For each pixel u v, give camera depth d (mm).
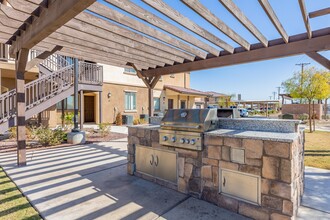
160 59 5449
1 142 7340
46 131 7348
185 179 3145
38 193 3197
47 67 9570
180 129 3135
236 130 2949
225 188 2697
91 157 5461
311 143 7402
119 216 2539
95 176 3996
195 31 3430
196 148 2924
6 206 2787
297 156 2520
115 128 11914
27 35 3701
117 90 14469
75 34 3793
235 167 2584
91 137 8672
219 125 3195
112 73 14102
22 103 4672
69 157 5445
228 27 3545
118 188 3410
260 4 2705
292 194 2205
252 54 4449
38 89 8070
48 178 3869
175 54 4867
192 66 5488
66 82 9172
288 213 2191
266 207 2348
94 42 4102
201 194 2955
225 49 4344
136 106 15867
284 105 21531
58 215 2559
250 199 2477
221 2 2613
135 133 4000
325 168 4375
